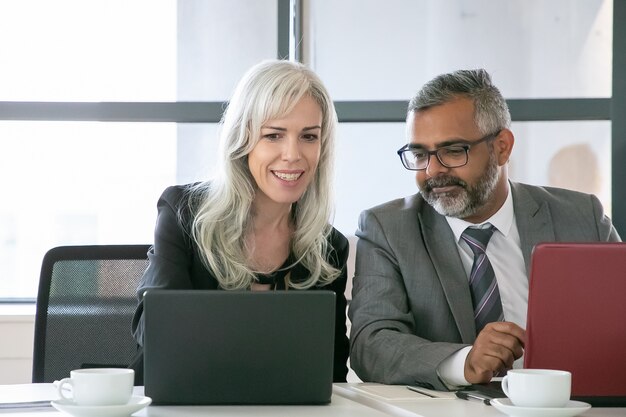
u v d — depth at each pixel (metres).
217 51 4.71
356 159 4.66
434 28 4.63
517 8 4.63
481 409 1.90
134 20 4.71
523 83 4.64
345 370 2.71
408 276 2.66
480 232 2.71
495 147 2.67
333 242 2.82
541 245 1.93
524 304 2.69
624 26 4.60
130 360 2.86
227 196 2.67
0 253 4.73
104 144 4.70
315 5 4.62
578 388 1.93
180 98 4.73
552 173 4.66
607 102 4.59
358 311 2.62
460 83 2.65
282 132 2.60
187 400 1.91
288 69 2.65
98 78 4.70
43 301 2.85
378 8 4.62
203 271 2.67
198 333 1.91
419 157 2.66
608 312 1.92
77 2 4.69
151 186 4.73
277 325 1.93
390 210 2.79
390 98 4.63
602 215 2.82
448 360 2.27
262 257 2.73
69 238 4.76
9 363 4.18
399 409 1.90
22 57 4.65
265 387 1.93
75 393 1.73
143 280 2.62
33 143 4.68
